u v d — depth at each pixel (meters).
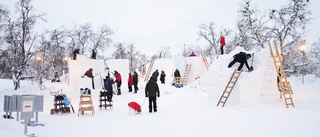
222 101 15.94
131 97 21.16
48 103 19.41
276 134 9.16
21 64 30.92
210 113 13.52
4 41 30.52
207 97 19.30
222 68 17.48
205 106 15.87
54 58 39.66
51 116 13.47
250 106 14.95
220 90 16.73
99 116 13.31
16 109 10.32
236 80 15.76
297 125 10.45
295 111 13.77
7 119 9.91
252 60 17.70
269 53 16.58
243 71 17.44
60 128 10.28
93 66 27.23
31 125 10.37
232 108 14.91
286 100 15.84
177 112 14.01
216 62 18.39
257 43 37.16
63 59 42.22
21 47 31.30
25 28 31.55
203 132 9.55
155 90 14.23
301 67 39.91
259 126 10.37
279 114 12.99
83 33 52.91
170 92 22.58
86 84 22.41
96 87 23.78
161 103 17.67
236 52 18.00
